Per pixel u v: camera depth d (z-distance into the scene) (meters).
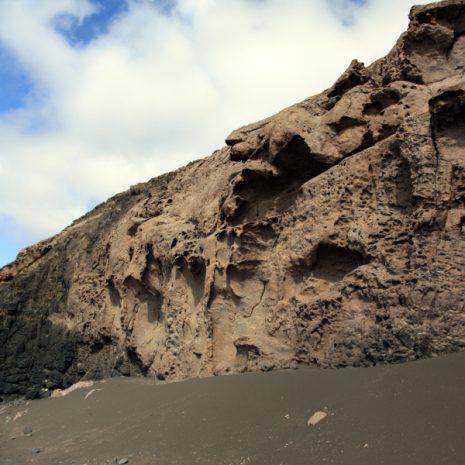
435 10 11.46
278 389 8.97
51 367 24.78
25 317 27.28
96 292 24.22
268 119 15.61
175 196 21.52
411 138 10.12
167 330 16.84
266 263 13.44
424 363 7.53
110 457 8.92
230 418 8.64
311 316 10.89
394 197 10.52
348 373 8.41
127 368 20.42
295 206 12.84
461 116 9.56
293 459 6.54
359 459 5.98
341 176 11.88
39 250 29.69
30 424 14.98
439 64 11.49
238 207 14.22
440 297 8.43
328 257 11.68
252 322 13.14
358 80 13.36
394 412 6.60
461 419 5.87
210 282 14.45
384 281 9.50
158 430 9.45
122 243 22.55
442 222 9.20
